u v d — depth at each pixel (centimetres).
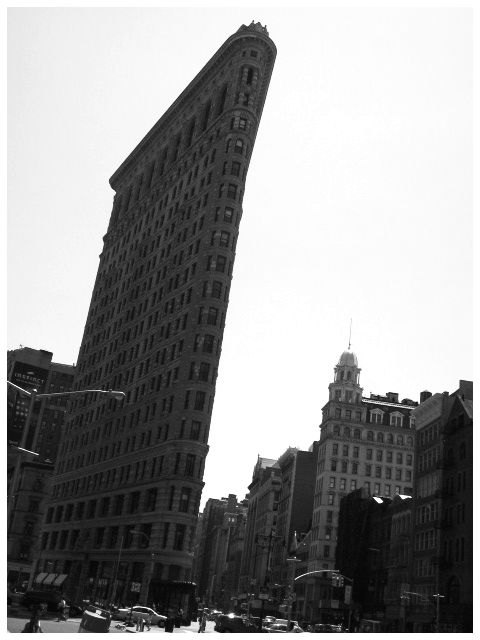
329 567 13262
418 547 8469
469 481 7312
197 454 8612
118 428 10712
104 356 12488
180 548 8231
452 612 6975
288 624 7394
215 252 9475
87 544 10250
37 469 13862
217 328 9175
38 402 15662
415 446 9112
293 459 16938
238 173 9994
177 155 12075
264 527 18825
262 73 10781
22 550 13338
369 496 11100
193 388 8838
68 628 4716
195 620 8588
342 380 15162
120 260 13350
